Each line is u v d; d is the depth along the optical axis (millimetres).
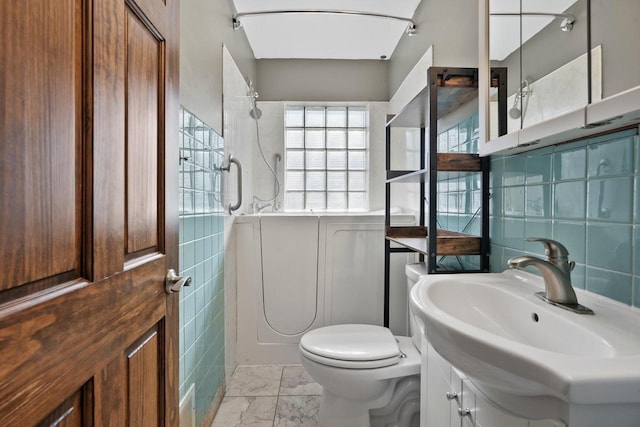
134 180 663
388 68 2928
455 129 1538
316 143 3002
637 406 447
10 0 372
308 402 1702
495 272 1187
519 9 993
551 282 773
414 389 1346
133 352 657
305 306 2082
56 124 445
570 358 465
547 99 868
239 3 2107
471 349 552
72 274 481
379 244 2076
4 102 365
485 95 1141
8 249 372
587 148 798
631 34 625
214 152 1633
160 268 778
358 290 2078
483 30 1148
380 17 2117
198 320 1390
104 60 542
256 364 2074
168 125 822
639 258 672
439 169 1206
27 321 394
